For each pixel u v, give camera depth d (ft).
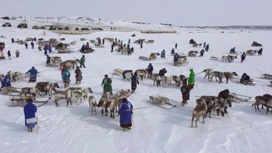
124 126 35.04
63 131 34.91
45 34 176.24
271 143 32.65
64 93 44.34
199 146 31.19
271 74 76.59
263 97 43.24
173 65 87.35
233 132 35.53
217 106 40.37
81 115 40.98
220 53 119.75
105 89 49.88
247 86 62.13
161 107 45.39
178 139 33.04
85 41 152.05
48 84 50.34
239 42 168.04
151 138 33.32
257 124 38.60
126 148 30.71
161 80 59.67
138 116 41.04
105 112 40.91
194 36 206.69
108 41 154.61
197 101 38.70
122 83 62.34
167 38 184.96
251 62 96.43
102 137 33.47
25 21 324.80
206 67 85.30
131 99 49.73
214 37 201.36
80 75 59.93
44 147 30.19
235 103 48.83
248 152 30.25
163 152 29.84
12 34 168.66
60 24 332.80
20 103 45.57
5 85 51.96
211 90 57.88
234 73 66.08
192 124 36.99
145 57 97.76
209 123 38.55
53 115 40.52
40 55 102.83
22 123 36.99
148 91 55.72
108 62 89.81
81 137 33.30
